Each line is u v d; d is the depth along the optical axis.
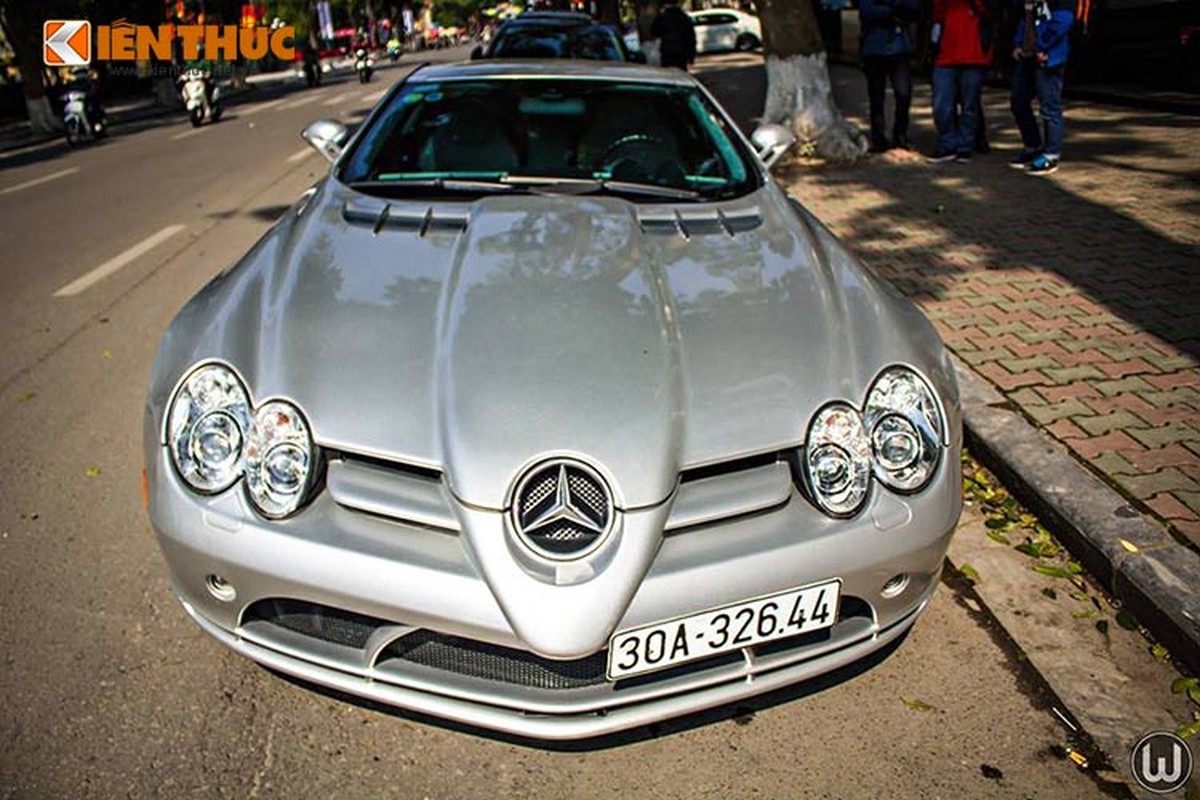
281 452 1.97
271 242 2.73
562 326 2.15
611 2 22.61
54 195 10.04
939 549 2.13
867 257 5.57
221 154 12.97
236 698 2.29
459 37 84.62
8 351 4.77
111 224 8.05
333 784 2.05
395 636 1.95
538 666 1.96
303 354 2.12
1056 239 5.73
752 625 1.97
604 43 9.53
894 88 8.80
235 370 2.09
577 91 3.41
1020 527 3.02
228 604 2.05
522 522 1.86
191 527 2.00
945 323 4.48
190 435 2.03
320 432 1.98
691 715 2.27
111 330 5.08
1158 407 3.55
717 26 30.86
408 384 2.05
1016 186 7.12
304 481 1.97
